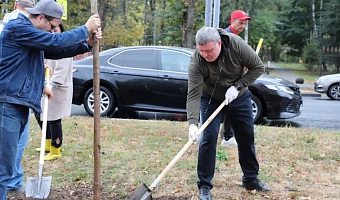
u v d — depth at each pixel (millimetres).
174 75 8328
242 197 4270
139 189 3660
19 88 3221
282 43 40094
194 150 5969
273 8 27984
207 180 4133
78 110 9898
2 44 3162
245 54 3852
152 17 31906
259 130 7211
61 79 5211
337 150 6082
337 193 4453
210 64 3848
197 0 20594
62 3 9047
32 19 3289
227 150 5973
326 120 9422
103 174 4953
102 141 6340
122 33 22891
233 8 24266
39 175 4145
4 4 17594
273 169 5195
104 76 8633
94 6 3289
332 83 14352
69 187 4594
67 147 5992
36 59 3326
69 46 3174
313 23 34094
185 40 22500
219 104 4125
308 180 4852
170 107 8438
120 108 8711
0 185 3379
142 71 8492
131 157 5578
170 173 4980
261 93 8008
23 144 4297
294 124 8797
